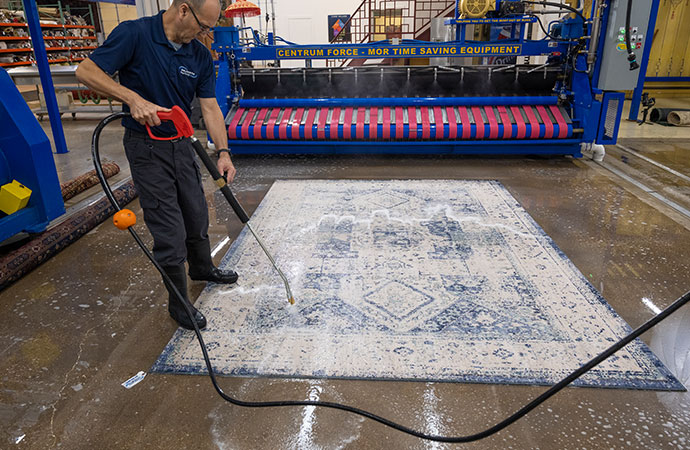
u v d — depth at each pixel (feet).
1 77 9.84
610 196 13.15
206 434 5.50
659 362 6.57
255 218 11.73
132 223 5.66
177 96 6.73
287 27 33.09
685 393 6.06
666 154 17.56
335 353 6.81
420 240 10.43
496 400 5.95
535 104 16.48
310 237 10.64
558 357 6.68
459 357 6.69
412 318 7.61
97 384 6.32
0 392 6.18
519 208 12.17
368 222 11.41
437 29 25.52
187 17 6.18
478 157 17.34
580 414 5.73
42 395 6.13
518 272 9.03
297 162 16.84
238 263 9.51
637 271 9.12
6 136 9.58
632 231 10.92
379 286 8.57
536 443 5.33
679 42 30.50
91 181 13.96
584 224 11.30
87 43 35.04
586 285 8.54
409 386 6.20
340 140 16.46
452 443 5.33
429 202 12.64
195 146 6.28
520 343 6.98
